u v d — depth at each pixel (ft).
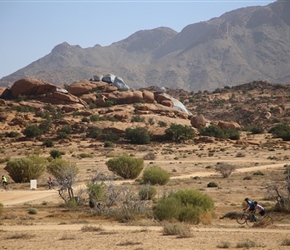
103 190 141.90
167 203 105.70
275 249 62.90
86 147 478.18
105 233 85.10
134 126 573.74
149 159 368.48
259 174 247.29
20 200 166.81
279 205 124.67
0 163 349.41
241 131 651.66
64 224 106.52
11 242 76.38
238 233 83.05
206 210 108.27
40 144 490.90
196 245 67.77
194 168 296.51
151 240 73.92
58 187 207.21
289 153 402.93
